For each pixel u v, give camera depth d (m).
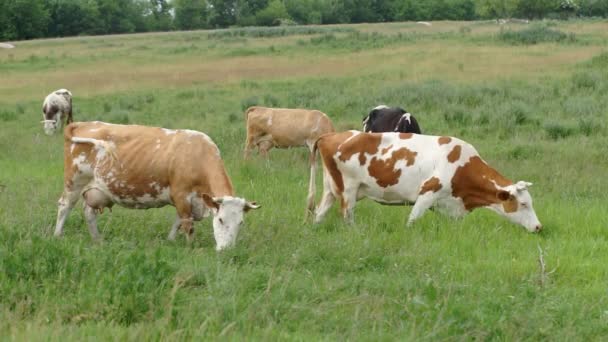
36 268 6.77
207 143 8.95
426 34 55.72
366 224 9.86
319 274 7.62
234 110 22.75
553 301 6.71
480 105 21.30
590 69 28.84
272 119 15.73
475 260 8.51
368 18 125.75
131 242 8.25
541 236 9.62
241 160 14.95
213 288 6.55
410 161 9.91
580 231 9.73
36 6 91.75
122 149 8.95
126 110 23.38
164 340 5.30
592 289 7.36
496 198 9.84
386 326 6.11
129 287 6.21
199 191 8.82
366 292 6.79
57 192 11.37
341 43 48.50
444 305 6.31
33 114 23.73
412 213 9.90
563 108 20.09
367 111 21.11
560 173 13.16
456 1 124.50
